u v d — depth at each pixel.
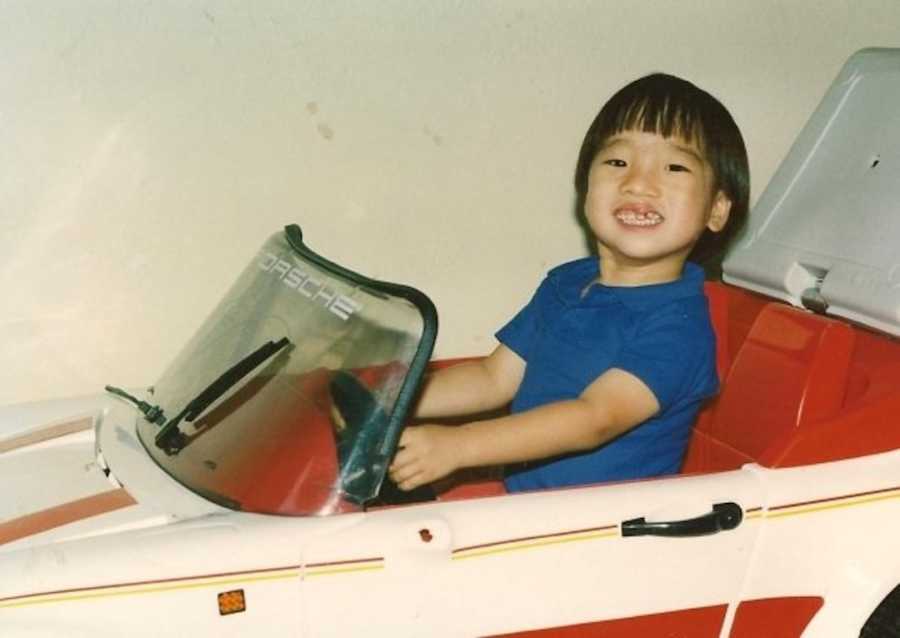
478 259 2.17
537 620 1.30
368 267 2.10
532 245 2.20
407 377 1.28
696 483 1.37
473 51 2.05
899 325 1.57
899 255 1.60
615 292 1.62
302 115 1.98
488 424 1.43
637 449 1.57
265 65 1.93
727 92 2.26
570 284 1.75
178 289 1.99
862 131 1.76
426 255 2.13
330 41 1.96
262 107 1.95
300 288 1.47
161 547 1.18
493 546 1.26
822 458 1.45
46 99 1.84
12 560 1.16
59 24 1.82
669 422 1.57
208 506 1.29
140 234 1.95
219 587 1.17
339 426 1.31
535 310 1.79
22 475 1.39
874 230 1.65
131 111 1.89
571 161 2.18
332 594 1.21
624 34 2.14
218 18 1.89
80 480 1.37
